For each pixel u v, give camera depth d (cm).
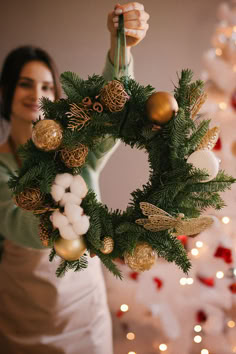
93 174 127
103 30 225
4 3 219
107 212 87
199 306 202
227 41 184
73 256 82
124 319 212
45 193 83
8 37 222
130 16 93
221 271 196
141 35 96
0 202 114
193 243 189
